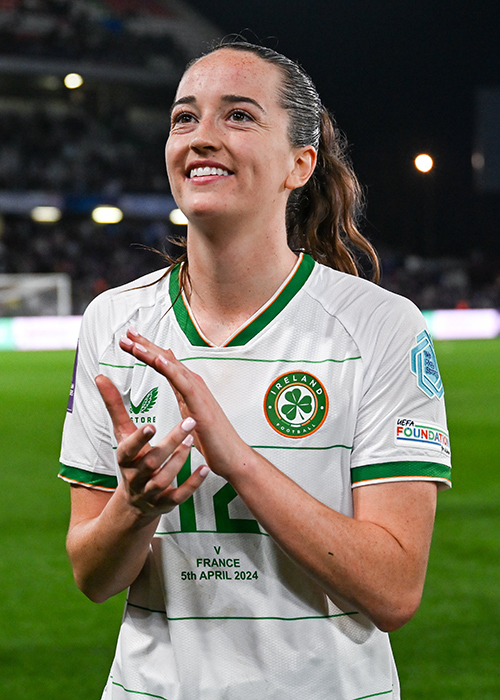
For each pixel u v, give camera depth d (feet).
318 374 4.25
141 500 3.78
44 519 18.93
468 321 79.00
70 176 97.40
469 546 16.52
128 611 4.50
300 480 4.19
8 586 14.44
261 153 4.12
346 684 4.23
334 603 4.25
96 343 4.61
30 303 73.77
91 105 103.71
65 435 4.71
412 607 4.05
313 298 4.41
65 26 98.02
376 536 3.96
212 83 4.14
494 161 88.53
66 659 11.41
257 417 4.22
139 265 95.81
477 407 36.40
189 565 4.28
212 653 4.22
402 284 94.63
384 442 4.20
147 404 4.41
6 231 94.48
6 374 48.93
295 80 4.33
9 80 98.73
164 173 102.94
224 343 4.33
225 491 4.22
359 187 5.41
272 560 4.20
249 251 4.29
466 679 10.71
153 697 4.33
